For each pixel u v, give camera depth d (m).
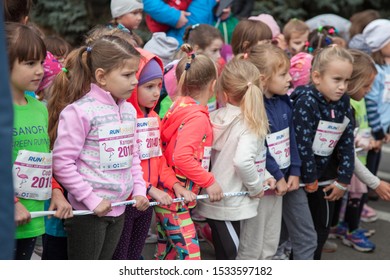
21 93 3.03
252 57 4.11
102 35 3.55
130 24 5.41
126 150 3.31
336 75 4.07
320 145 4.21
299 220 4.24
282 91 4.10
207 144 3.80
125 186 3.33
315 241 4.27
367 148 5.20
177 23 5.99
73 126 3.14
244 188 3.93
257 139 3.80
